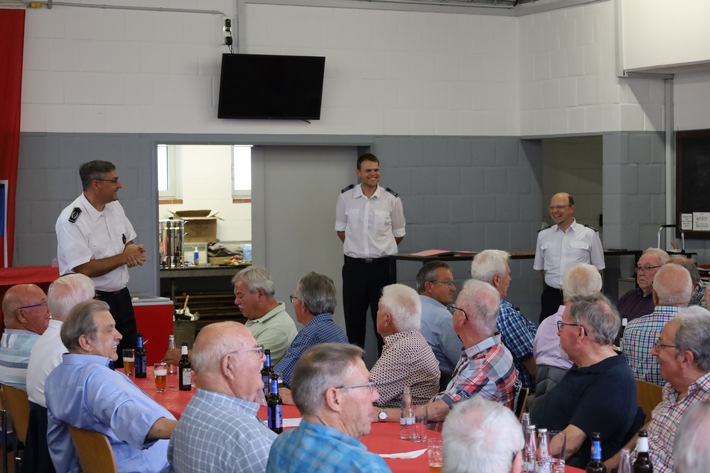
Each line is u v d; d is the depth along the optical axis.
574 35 8.55
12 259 7.57
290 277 8.66
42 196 7.75
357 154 8.80
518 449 2.23
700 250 8.39
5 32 7.51
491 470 2.19
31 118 7.70
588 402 3.39
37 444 3.87
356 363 2.58
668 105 8.45
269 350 4.84
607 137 8.41
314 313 4.96
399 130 8.71
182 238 10.12
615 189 8.40
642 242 8.47
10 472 4.82
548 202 9.50
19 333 4.76
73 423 3.63
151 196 8.02
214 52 8.12
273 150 8.55
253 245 8.55
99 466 3.40
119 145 7.91
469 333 3.99
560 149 9.51
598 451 2.86
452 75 8.84
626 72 8.27
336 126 8.54
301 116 8.30
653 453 3.21
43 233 7.76
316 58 8.27
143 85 7.96
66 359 3.72
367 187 8.02
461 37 8.84
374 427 3.80
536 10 8.82
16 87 7.53
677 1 7.87
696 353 3.17
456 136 8.88
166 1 7.98
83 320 3.71
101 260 5.91
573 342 3.53
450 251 8.41
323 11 8.42
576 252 7.59
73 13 7.76
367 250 8.00
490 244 9.04
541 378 4.80
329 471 2.43
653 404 3.84
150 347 7.30
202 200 11.05
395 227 8.16
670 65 7.99
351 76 8.55
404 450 3.35
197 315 9.56
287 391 4.35
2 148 7.49
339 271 8.80
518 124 9.07
